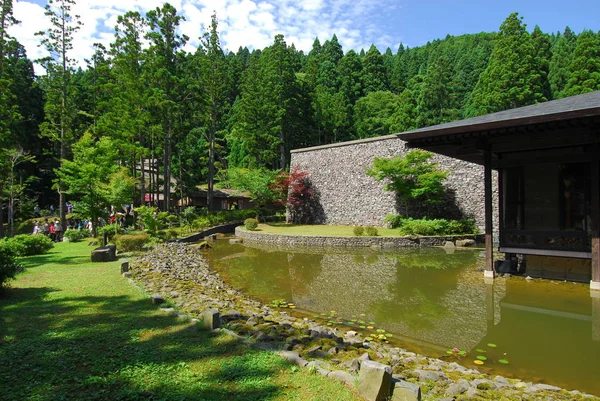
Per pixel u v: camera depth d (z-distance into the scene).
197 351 3.58
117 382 2.89
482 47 44.25
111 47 22.91
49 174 31.30
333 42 54.34
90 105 28.80
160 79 22.55
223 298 6.95
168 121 24.39
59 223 21.66
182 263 10.83
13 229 22.92
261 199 27.00
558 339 5.20
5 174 22.78
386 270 10.92
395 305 7.11
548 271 9.09
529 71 24.70
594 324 5.82
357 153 23.33
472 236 16.52
